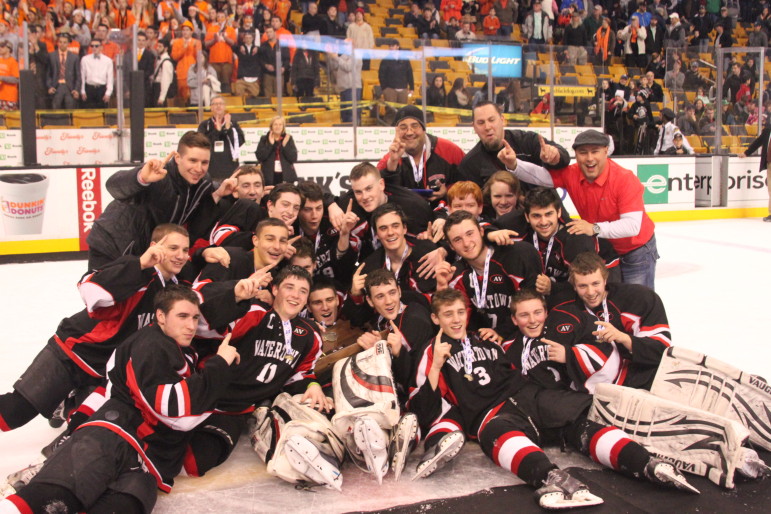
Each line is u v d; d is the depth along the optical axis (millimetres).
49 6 13266
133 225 4613
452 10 17859
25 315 7324
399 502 3490
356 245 5297
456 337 4160
